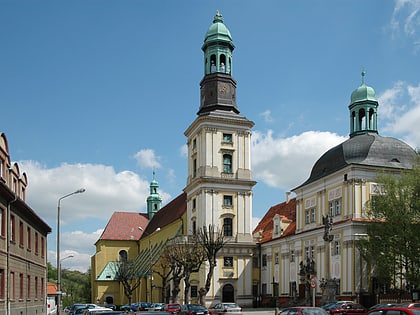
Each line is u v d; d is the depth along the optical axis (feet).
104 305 327.06
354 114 227.81
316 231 220.23
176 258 231.30
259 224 304.91
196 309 164.14
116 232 395.75
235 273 257.34
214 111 265.54
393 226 167.43
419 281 161.17
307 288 197.57
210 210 255.50
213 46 273.33
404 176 176.35
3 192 118.42
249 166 265.54
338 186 210.18
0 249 117.39
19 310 137.80
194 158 270.26
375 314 73.67
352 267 192.65
